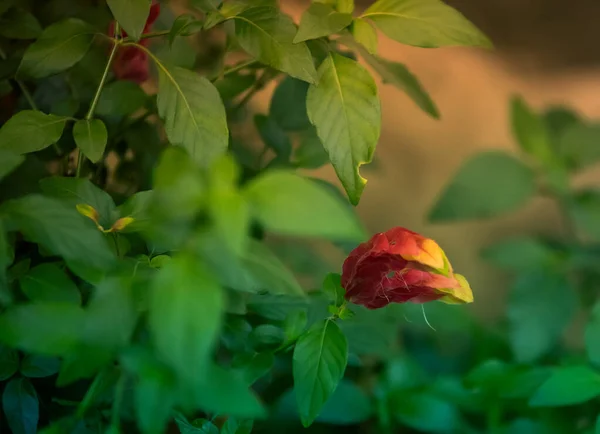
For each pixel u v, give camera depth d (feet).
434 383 3.42
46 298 3.04
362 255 3.08
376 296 3.10
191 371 2.79
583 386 3.24
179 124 3.14
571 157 3.47
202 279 2.81
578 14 3.88
